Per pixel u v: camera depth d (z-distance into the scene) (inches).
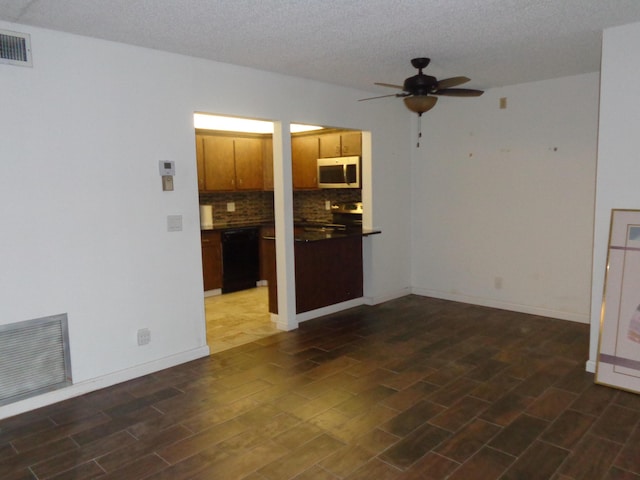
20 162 116.1
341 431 108.7
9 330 117.1
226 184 253.9
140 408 121.4
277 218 179.9
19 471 95.7
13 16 109.0
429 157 224.1
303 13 110.1
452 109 213.5
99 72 127.4
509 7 108.6
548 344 163.6
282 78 170.7
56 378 125.6
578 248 184.5
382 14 111.6
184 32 122.4
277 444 103.7
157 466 96.3
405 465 95.3
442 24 119.3
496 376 137.7
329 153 254.8
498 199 203.8
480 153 206.8
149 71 136.9
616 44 124.6
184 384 135.5
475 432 107.3
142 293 140.6
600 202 132.0
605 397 123.6
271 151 266.7
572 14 114.1
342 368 145.3
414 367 145.2
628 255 127.7
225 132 250.5
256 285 265.7
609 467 93.8
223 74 153.6
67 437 108.1
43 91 118.4
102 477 93.1
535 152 191.3
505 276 205.6
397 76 175.3
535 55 149.7
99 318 132.3
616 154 128.0
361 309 211.5
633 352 126.4
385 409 118.9
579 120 178.9
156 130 139.7
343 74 171.8
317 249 197.8
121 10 106.3
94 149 128.0
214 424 112.7
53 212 122.1
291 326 183.8
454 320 192.9
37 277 120.6
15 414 119.0
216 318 202.2
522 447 101.1
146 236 140.0
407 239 233.3
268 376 140.3
